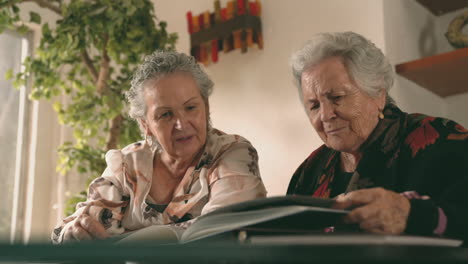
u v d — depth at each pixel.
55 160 3.19
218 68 3.05
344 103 1.28
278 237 0.67
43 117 3.19
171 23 3.30
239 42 2.89
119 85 2.74
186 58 1.54
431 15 2.81
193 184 1.52
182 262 0.54
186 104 1.50
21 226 3.09
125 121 2.87
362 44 1.29
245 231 0.74
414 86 2.58
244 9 2.88
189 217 1.50
